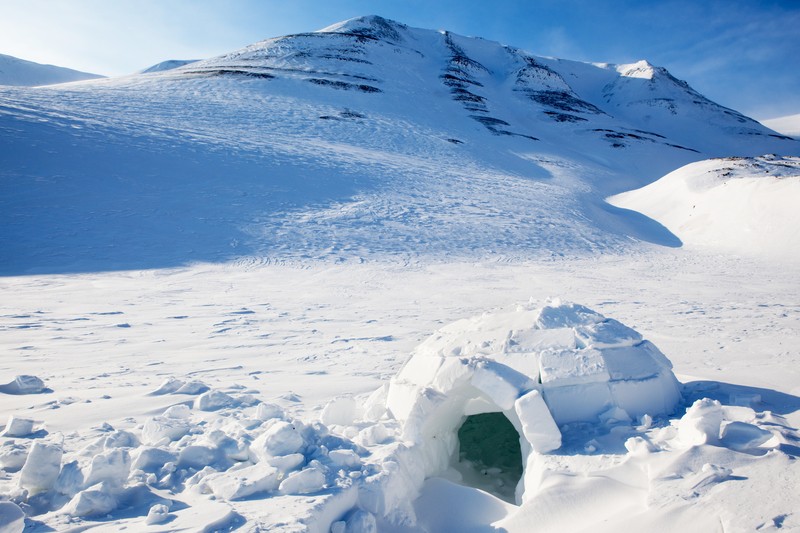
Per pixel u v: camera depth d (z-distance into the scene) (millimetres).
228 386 5746
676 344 8352
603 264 21078
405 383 4371
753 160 36875
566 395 3963
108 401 4824
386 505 3004
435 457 3971
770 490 2689
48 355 7047
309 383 6094
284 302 12656
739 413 4012
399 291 14539
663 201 34125
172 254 17781
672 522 2578
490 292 14555
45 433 3824
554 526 2877
